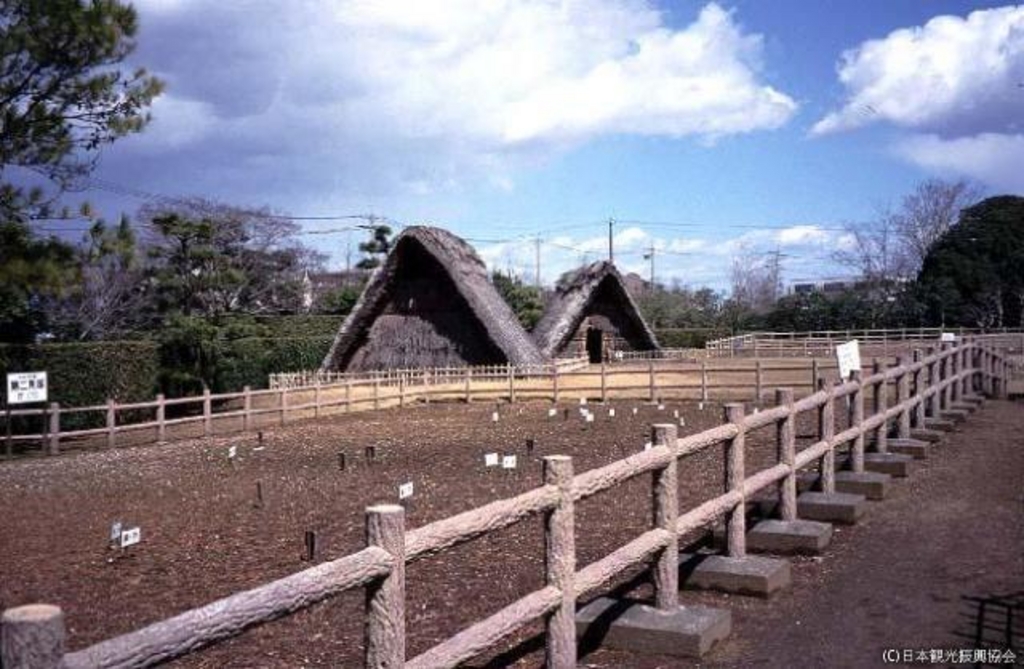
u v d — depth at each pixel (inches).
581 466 498.0
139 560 319.3
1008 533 293.1
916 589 240.7
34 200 630.5
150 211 1414.9
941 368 577.3
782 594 241.8
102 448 713.0
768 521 293.7
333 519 373.4
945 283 2043.6
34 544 355.9
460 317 1132.5
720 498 245.3
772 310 2380.7
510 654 208.4
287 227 1635.1
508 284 1914.4
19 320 820.0
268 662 210.1
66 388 822.5
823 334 1993.1
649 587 252.2
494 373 1062.4
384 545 133.1
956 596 233.6
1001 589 238.1
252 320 1234.6
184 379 938.7
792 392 296.2
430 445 621.3
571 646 175.3
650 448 211.6
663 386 892.0
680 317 2426.2
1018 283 2012.8
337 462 556.1
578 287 1378.0
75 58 640.4
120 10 650.2
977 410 620.7
